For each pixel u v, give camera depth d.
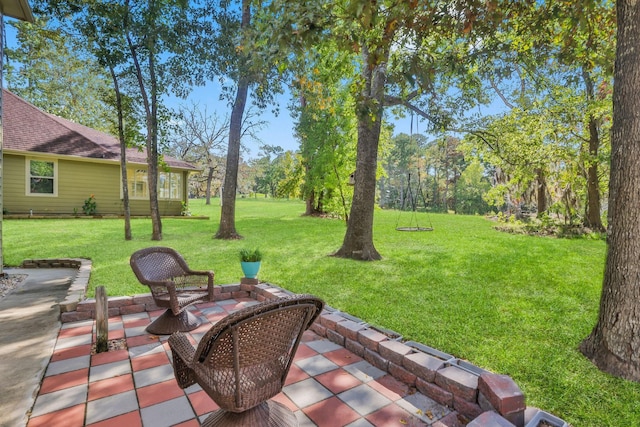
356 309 3.66
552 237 9.83
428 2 3.32
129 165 14.67
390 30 3.56
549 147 10.10
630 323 2.31
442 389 2.12
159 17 7.70
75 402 2.09
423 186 37.19
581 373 2.35
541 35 4.80
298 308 1.71
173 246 7.83
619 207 2.41
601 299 2.55
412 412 2.02
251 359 1.64
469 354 2.63
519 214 13.19
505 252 7.09
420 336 2.97
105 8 7.10
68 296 3.67
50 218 12.48
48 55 17.55
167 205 15.85
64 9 7.19
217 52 7.96
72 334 3.12
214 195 41.34
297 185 17.48
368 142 6.62
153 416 1.96
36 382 2.31
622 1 2.41
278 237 9.43
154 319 3.54
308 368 2.55
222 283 4.71
